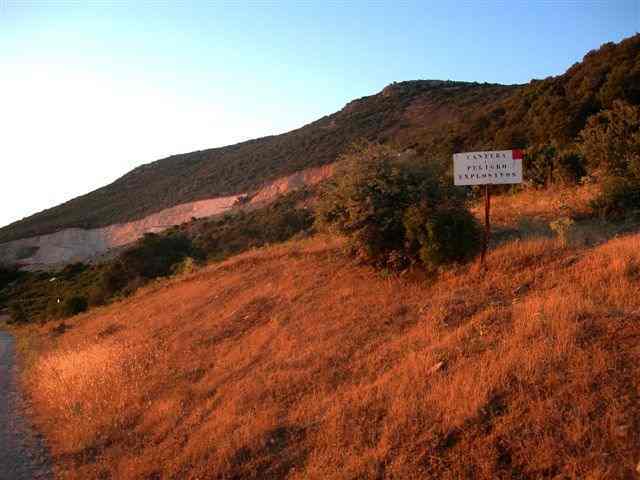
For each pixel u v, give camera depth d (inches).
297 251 613.0
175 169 4638.3
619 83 1176.8
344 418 248.4
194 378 384.2
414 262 403.9
